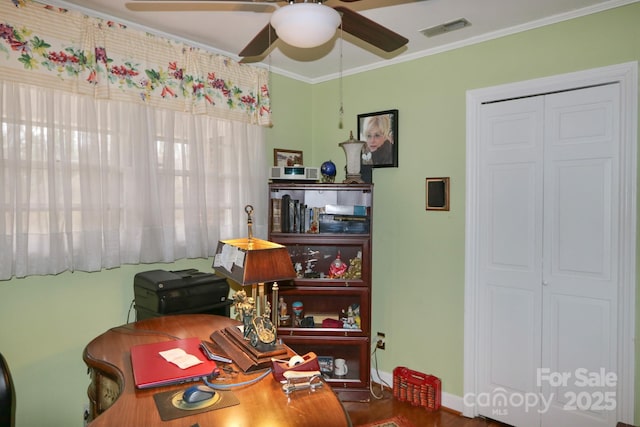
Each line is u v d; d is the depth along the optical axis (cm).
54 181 215
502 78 263
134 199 246
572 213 241
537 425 255
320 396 134
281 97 345
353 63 324
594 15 229
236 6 226
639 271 218
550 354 250
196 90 272
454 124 284
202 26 254
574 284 240
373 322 329
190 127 271
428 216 298
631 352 220
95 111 230
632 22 218
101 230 234
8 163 202
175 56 264
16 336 212
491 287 273
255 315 163
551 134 248
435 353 295
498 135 269
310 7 139
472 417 277
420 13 237
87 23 226
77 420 233
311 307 323
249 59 307
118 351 168
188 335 187
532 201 256
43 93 212
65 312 229
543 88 248
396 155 313
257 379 143
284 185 298
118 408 123
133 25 248
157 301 225
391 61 315
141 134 248
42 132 212
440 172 292
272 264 156
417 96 303
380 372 324
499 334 270
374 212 328
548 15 240
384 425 267
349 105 343
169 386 138
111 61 236
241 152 302
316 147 366
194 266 287
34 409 218
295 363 145
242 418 120
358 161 305
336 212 304
